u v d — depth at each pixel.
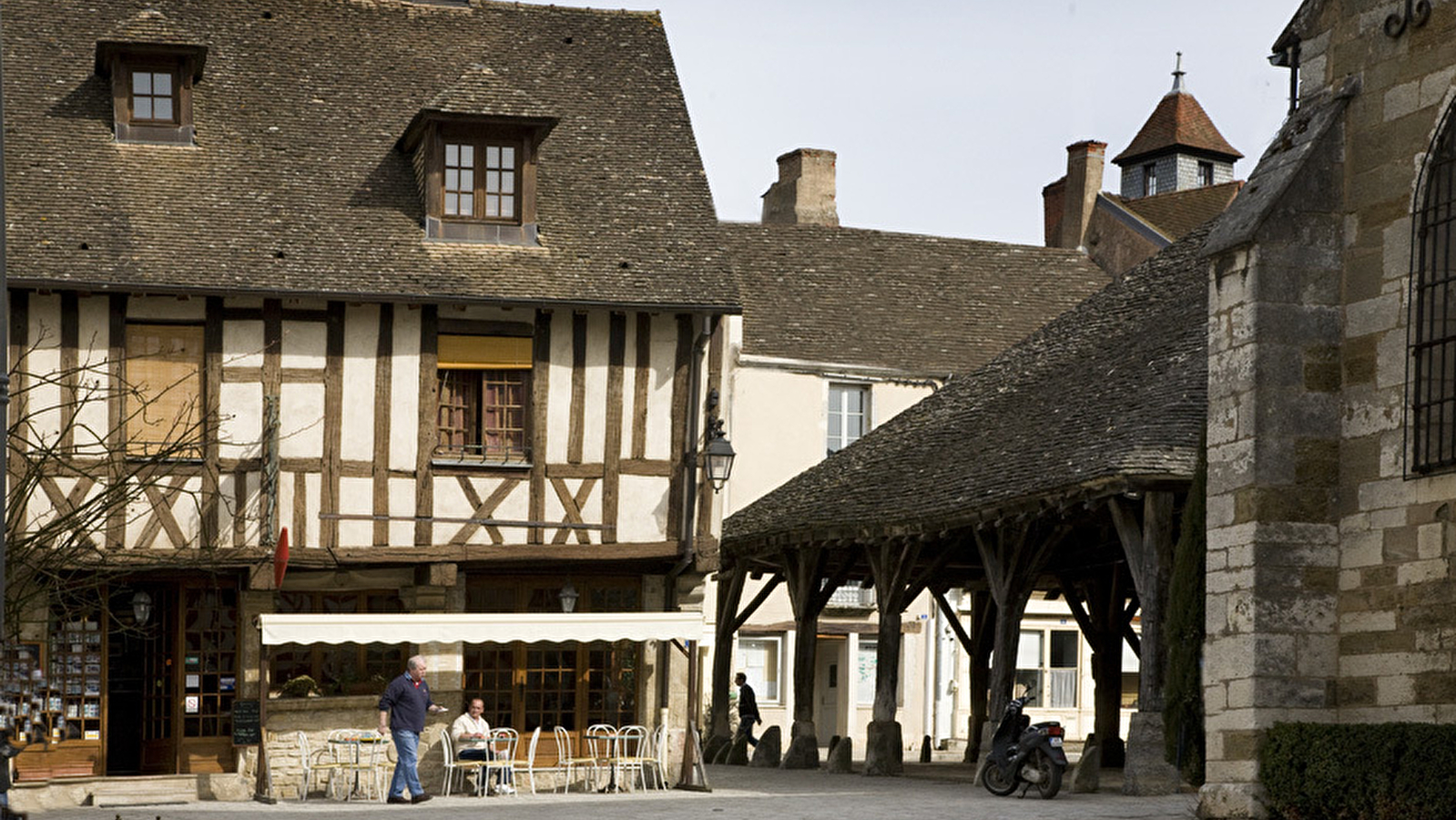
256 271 18.81
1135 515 17.89
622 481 19.73
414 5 22.88
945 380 29.83
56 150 19.59
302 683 19.25
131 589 19.73
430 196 19.80
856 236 32.19
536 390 19.56
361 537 18.98
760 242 31.36
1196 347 17.11
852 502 21.05
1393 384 11.97
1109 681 22.86
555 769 19.36
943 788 17.81
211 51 21.38
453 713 19.56
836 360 29.28
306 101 21.19
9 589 14.51
